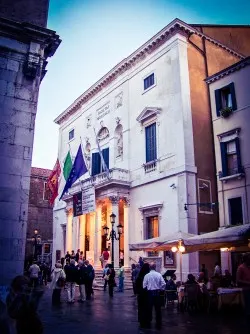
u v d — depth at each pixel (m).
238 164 18.98
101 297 16.50
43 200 41.16
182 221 20.05
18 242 9.51
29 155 10.27
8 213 9.58
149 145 24.17
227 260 18.59
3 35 10.62
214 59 24.42
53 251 34.72
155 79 24.39
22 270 9.37
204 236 12.21
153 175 22.97
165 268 20.50
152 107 23.80
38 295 4.16
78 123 34.53
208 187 21.19
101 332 8.17
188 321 9.90
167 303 13.91
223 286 12.88
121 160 26.77
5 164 9.87
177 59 22.56
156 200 22.42
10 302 4.02
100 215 26.42
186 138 21.11
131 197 24.86
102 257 24.66
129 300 15.31
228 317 10.65
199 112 22.23
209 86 22.05
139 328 8.72
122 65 27.69
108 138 28.92
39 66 10.88
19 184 9.91
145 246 15.19
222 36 25.94
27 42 10.95
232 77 20.48
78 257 22.44
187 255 19.17
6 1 11.13
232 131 19.75
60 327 8.77
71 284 14.31
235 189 19.11
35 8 11.52
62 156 36.84
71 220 31.12
